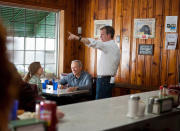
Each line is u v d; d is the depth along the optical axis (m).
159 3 4.40
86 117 1.56
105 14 4.97
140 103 1.63
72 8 5.23
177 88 1.98
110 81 3.50
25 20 4.81
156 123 1.65
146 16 4.53
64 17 5.11
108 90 3.50
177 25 4.25
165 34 4.36
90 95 4.11
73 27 5.27
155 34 4.46
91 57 5.16
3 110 0.38
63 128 1.31
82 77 4.17
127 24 4.73
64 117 1.54
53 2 4.92
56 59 5.27
